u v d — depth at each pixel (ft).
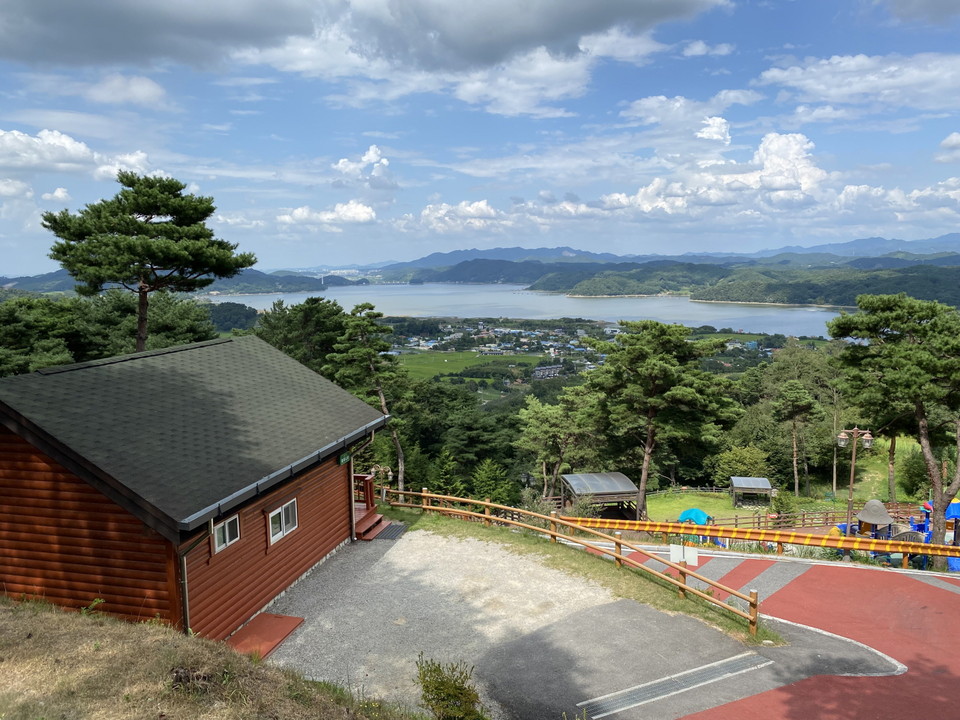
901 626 42.37
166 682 23.57
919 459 162.09
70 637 27.37
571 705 30.42
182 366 47.83
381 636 37.52
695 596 44.42
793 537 62.39
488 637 37.52
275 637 36.81
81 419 34.24
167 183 95.86
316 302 161.89
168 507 30.19
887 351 81.25
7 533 34.19
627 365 107.04
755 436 208.44
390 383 124.36
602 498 108.27
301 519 46.09
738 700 31.09
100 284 90.94
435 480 154.30
